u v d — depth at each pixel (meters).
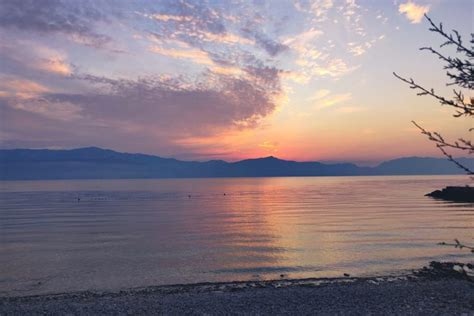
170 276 21.27
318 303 14.00
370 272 21.14
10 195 148.12
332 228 42.41
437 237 34.19
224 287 18.11
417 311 12.27
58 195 146.62
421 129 6.08
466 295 14.08
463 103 5.89
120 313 13.31
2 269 23.58
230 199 115.38
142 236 39.28
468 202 81.75
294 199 108.50
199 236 38.84
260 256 26.98
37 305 14.64
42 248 32.00
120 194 151.00
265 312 13.04
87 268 23.66
